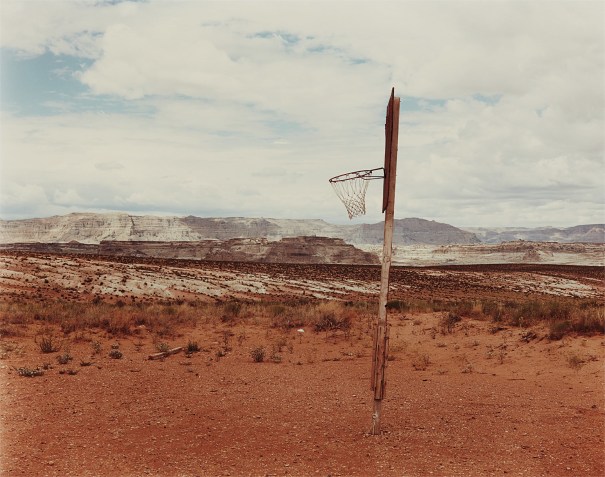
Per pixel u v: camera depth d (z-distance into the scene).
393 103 9.67
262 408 12.13
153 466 8.55
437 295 85.81
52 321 24.86
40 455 8.87
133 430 10.30
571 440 9.70
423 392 13.94
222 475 8.23
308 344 22.16
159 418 11.12
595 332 19.23
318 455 9.11
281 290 74.81
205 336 23.78
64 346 19.28
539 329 20.70
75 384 13.80
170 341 22.31
